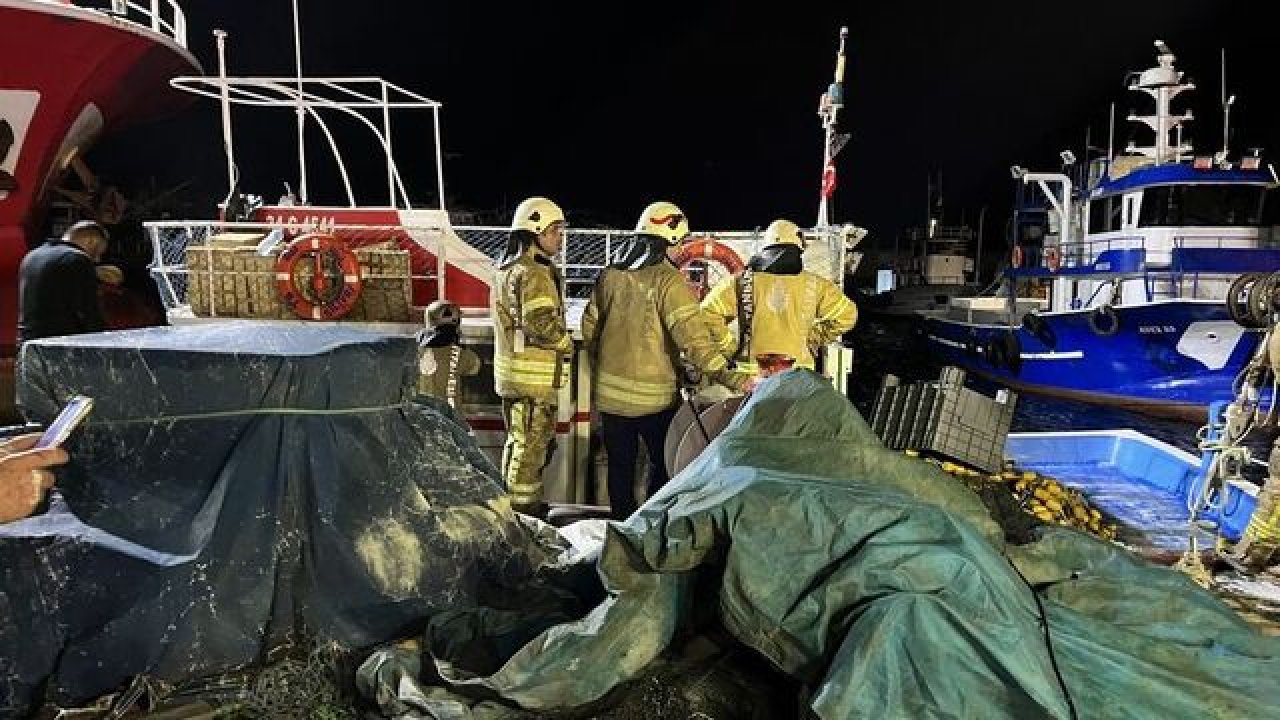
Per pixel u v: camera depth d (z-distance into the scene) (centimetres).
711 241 774
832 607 267
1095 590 318
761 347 608
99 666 289
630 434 586
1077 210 2134
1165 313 1619
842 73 827
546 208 579
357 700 305
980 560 270
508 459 601
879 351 3225
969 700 242
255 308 723
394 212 793
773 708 289
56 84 908
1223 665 280
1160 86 1861
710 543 291
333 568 311
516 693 284
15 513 253
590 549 377
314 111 862
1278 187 1717
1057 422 1819
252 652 299
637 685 296
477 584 338
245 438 308
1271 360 593
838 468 326
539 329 560
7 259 952
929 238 5100
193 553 294
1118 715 254
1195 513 617
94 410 302
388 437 334
